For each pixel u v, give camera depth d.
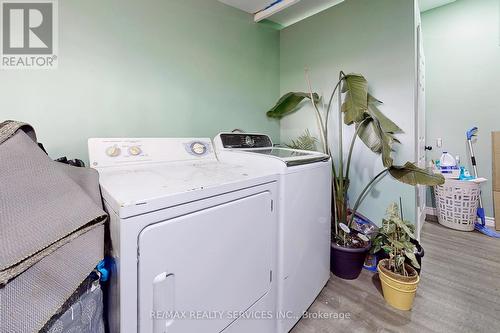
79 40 1.38
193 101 1.94
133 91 1.60
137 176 1.10
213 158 1.64
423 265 2.02
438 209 2.97
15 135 0.78
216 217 0.96
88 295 0.75
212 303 0.96
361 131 1.92
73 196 0.73
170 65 1.78
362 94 1.83
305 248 1.47
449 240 2.50
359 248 1.83
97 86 1.46
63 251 0.64
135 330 0.75
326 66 2.33
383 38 1.95
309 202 1.49
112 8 1.48
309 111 2.50
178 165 1.44
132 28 1.57
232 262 1.04
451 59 2.94
